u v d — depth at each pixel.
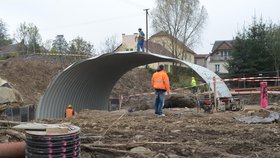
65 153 4.88
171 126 9.80
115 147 7.10
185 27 55.25
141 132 8.89
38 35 50.62
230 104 14.34
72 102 18.19
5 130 8.49
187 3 54.81
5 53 36.44
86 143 7.67
